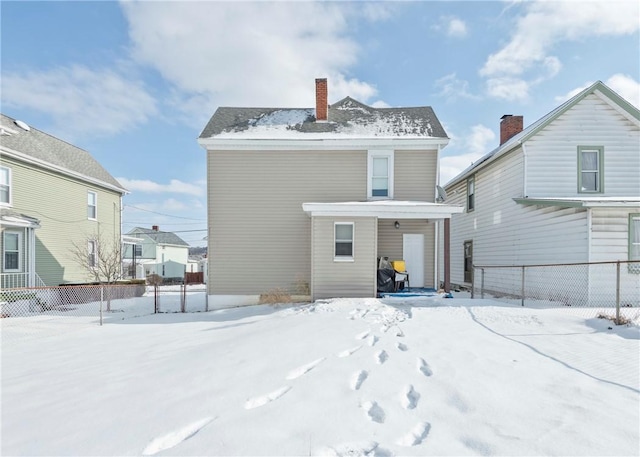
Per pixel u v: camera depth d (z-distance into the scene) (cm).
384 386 398
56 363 584
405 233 1276
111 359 590
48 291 1396
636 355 518
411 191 1262
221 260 1272
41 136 1803
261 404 361
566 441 289
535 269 1220
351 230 1123
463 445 283
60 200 1652
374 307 942
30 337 815
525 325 721
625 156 1202
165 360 549
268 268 1271
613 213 1023
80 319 1075
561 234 1108
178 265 4209
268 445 282
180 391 402
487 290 1547
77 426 330
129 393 408
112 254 1748
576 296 1052
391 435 297
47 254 1571
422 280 1269
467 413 337
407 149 1262
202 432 304
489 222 1534
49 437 312
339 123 1384
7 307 1203
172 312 1201
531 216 1236
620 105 1189
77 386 448
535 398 371
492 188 1506
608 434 300
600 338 618
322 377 425
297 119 1428
